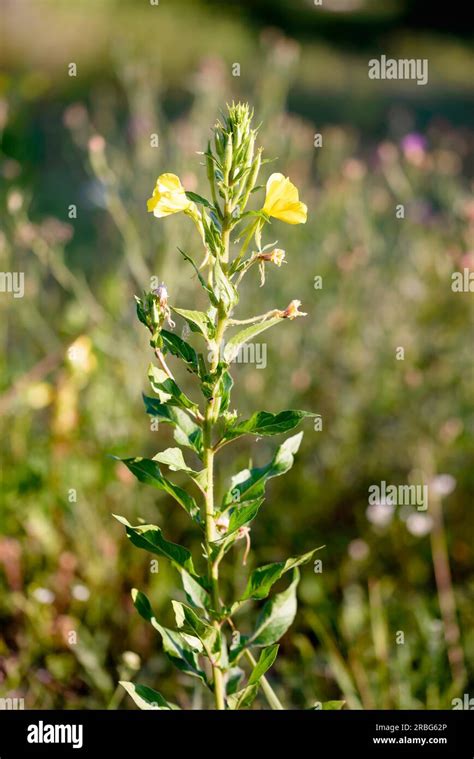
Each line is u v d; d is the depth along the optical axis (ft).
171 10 20.12
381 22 22.76
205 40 19.01
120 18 19.03
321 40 21.33
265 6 21.89
